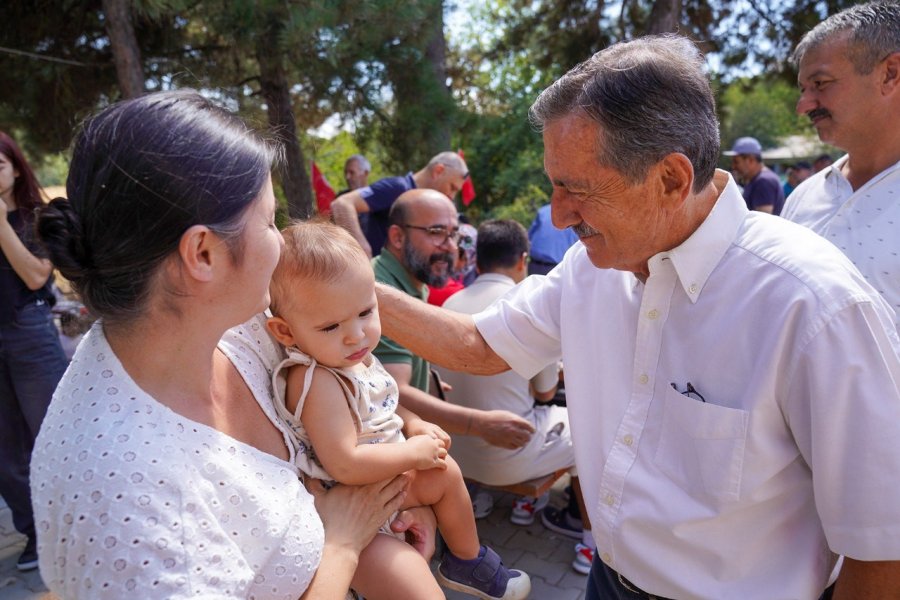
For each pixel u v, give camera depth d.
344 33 5.27
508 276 3.07
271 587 1.00
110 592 0.81
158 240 0.87
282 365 1.27
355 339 1.29
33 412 2.86
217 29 5.10
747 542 1.21
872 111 1.79
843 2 9.03
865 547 1.07
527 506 3.44
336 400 1.28
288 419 1.26
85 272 0.89
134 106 0.89
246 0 4.84
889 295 1.76
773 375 1.12
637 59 1.09
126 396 0.91
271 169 1.00
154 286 0.91
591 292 1.43
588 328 1.42
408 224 2.76
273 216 1.01
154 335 0.94
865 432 1.05
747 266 1.16
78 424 0.89
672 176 1.11
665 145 1.08
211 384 1.06
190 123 0.89
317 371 1.29
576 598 2.89
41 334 2.83
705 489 1.20
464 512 1.57
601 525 1.34
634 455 1.29
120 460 0.85
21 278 2.73
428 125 6.19
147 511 0.84
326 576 1.09
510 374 2.89
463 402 2.98
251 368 1.20
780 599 1.19
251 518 0.98
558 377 3.09
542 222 4.74
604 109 1.07
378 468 1.27
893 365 1.06
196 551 0.87
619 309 1.36
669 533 1.24
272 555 1.00
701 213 1.19
